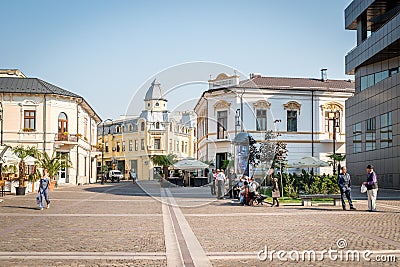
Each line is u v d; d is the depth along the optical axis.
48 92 41.50
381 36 31.56
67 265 6.94
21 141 40.88
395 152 29.98
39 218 13.30
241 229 10.73
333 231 10.37
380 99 32.25
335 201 17.47
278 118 39.38
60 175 42.66
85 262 7.15
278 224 11.67
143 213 14.66
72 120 43.50
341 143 40.53
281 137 39.00
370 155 33.81
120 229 10.83
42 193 16.67
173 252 7.95
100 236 9.73
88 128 52.12
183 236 9.68
